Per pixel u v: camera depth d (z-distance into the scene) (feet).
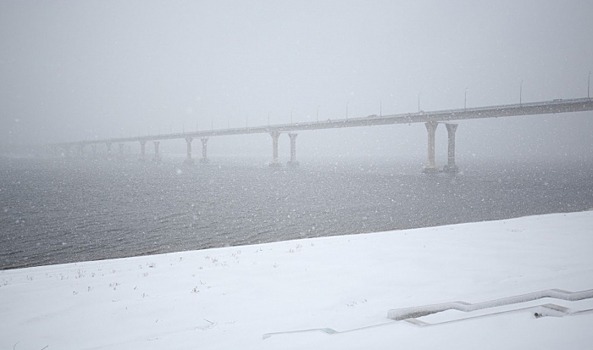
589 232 65.21
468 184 332.60
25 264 94.07
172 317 31.91
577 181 351.25
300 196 256.11
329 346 21.42
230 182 381.81
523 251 51.26
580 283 32.71
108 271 54.39
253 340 24.85
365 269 45.14
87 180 411.34
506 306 26.94
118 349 25.39
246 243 115.85
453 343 19.69
